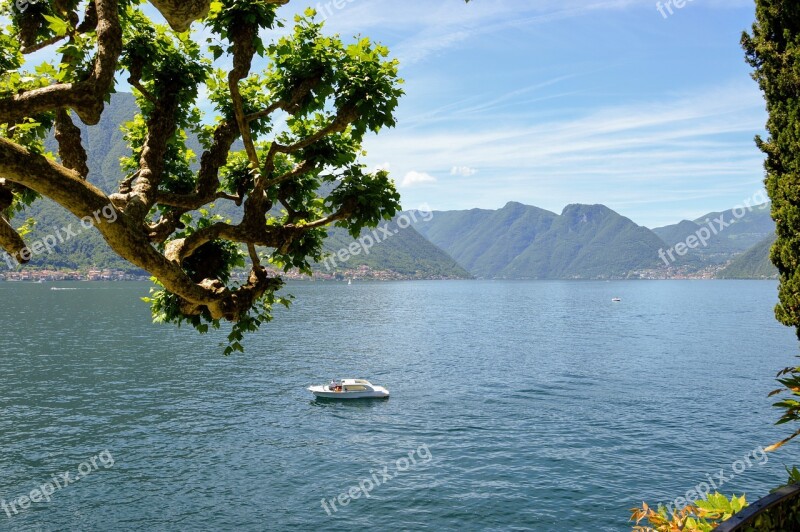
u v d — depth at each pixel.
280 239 8.44
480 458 38.50
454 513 29.95
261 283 8.35
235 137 9.34
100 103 5.85
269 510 30.20
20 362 73.75
